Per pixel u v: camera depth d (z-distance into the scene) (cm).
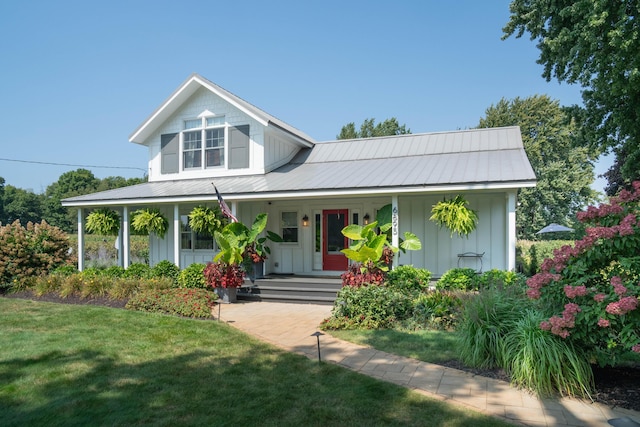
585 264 464
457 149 1366
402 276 972
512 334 515
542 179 3334
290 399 437
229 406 420
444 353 608
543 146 3391
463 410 406
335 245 1336
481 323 554
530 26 1259
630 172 1227
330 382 489
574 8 1003
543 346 455
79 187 5344
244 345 658
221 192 1195
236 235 1165
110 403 430
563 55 1171
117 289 1085
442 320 773
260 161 1384
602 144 1266
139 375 516
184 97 1462
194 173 1472
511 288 661
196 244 1468
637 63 946
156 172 1541
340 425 375
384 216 1111
